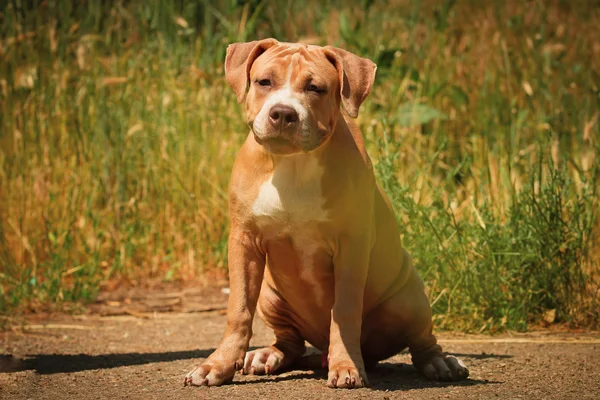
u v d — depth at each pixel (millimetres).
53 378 5684
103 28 12023
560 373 5789
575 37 12461
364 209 5387
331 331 5359
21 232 9594
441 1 12922
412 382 5496
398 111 10984
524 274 7961
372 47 12289
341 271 5379
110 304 9125
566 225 8047
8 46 11188
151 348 7027
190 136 10898
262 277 5559
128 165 10773
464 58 12195
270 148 5062
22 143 10461
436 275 7852
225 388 5227
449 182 9820
